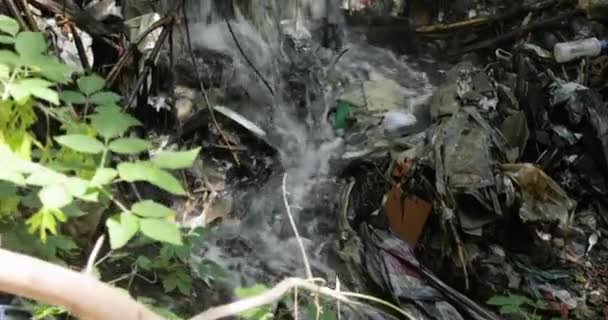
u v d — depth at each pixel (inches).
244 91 132.0
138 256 78.0
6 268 33.1
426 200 116.6
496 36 160.2
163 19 108.3
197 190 112.2
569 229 121.1
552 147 132.5
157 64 116.5
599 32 155.3
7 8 86.9
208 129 120.3
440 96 134.6
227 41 137.9
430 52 161.5
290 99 138.1
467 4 162.9
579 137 134.0
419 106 140.8
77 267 73.5
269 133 130.1
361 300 98.6
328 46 155.6
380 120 135.9
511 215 117.1
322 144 133.3
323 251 110.7
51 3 100.3
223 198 112.6
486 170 116.9
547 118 135.9
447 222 113.0
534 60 147.5
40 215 47.4
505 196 116.2
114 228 44.1
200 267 86.6
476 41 161.3
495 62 151.5
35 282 33.7
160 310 58.4
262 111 132.6
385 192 120.0
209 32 137.4
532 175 118.3
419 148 122.9
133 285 79.2
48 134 58.9
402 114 137.7
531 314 100.7
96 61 106.5
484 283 110.4
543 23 155.6
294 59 144.3
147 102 111.5
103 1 119.6
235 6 140.9
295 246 110.6
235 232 109.3
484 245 114.2
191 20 137.4
